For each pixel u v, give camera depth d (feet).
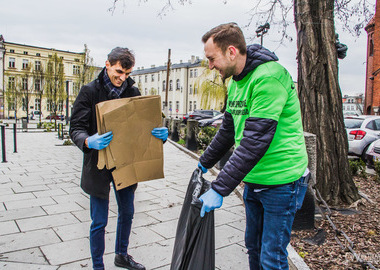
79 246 10.38
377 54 91.91
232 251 10.29
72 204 15.07
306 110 15.06
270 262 6.14
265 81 5.47
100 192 7.72
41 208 14.37
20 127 95.45
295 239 10.89
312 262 9.24
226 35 5.55
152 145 7.61
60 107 132.36
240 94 6.10
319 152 14.62
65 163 27.37
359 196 14.90
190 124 37.17
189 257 5.44
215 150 7.02
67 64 215.72
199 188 5.96
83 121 7.72
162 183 19.90
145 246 10.52
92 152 7.68
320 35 14.84
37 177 21.21
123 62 7.55
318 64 14.80
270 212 6.10
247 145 5.42
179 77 224.53
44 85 113.80
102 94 7.91
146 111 7.45
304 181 6.52
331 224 11.60
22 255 9.66
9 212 13.74
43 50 210.59
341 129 14.75
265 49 5.90
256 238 6.85
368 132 33.45
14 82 143.23
